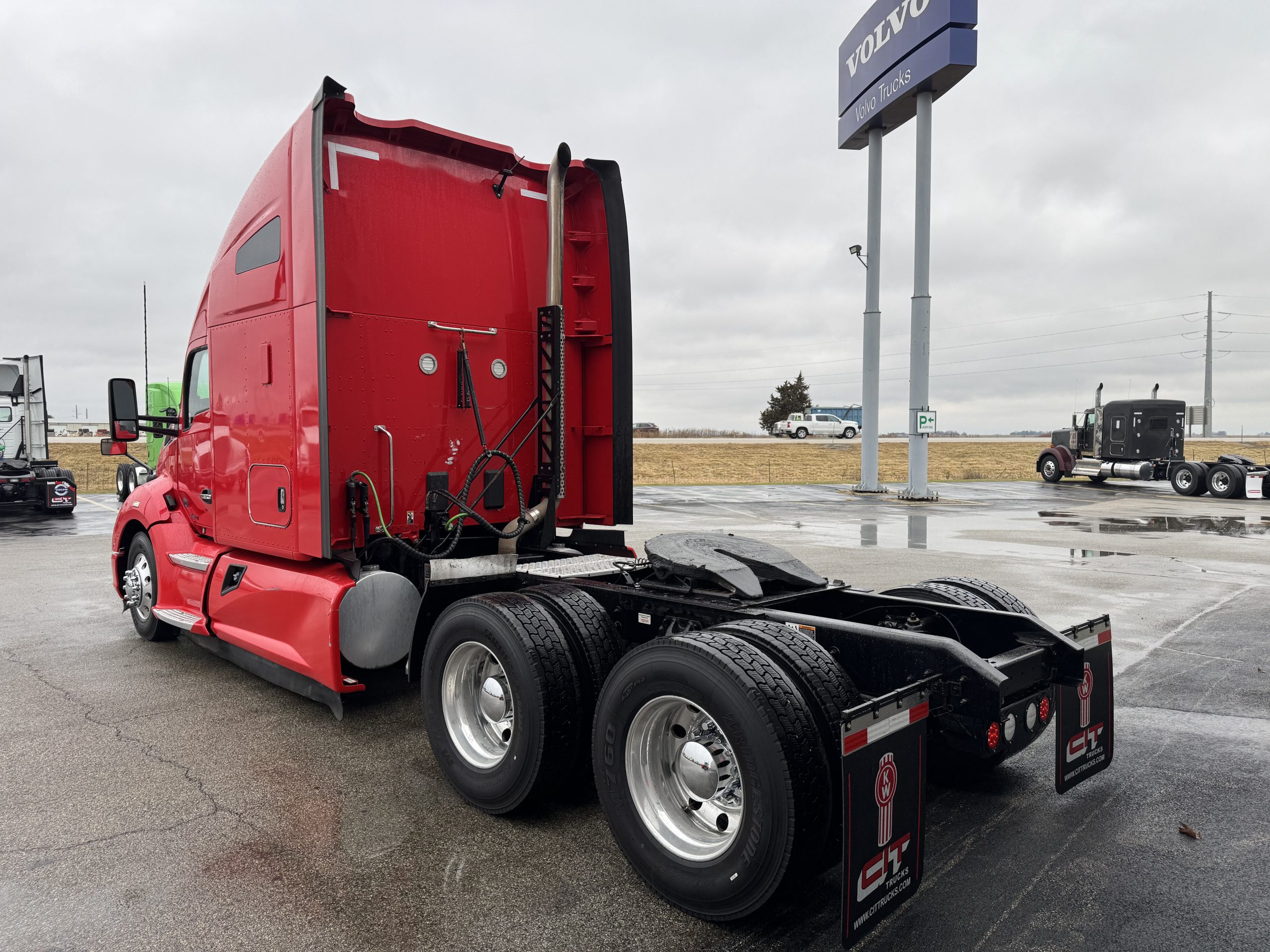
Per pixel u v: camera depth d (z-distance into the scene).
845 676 2.81
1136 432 26.61
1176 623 7.05
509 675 3.33
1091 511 18.94
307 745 4.27
